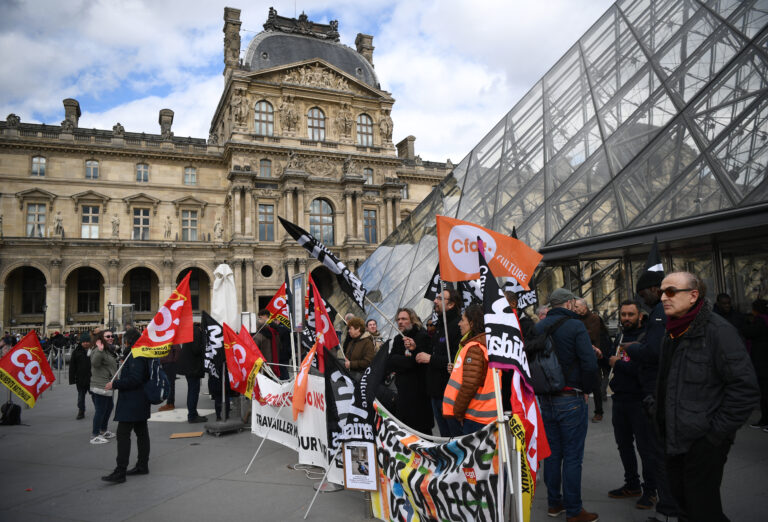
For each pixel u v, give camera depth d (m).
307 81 59.50
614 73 19.83
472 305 6.74
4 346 27.48
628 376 6.95
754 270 13.41
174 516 7.29
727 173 12.50
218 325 13.60
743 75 14.27
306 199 57.06
